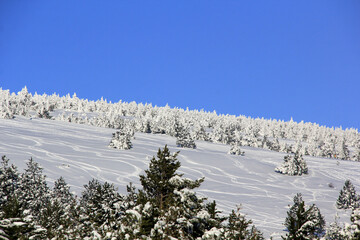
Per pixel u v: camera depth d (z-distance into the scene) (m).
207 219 10.62
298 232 11.93
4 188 25.73
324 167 96.19
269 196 55.97
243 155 103.38
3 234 10.32
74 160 65.19
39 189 28.22
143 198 11.00
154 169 12.38
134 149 86.81
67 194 30.00
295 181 73.19
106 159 70.56
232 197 52.31
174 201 11.12
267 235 31.27
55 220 18.78
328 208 51.62
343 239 11.53
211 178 66.25
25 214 12.39
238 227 11.41
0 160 54.50
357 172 92.62
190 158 83.25
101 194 15.38
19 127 98.88
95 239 10.56
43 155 64.94
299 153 83.69
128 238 9.86
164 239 9.64
